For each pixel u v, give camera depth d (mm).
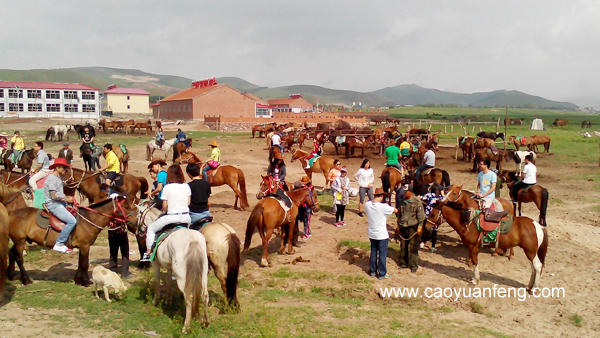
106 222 8938
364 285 9797
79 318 7273
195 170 8375
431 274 10562
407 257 10859
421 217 10336
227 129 55938
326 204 17281
